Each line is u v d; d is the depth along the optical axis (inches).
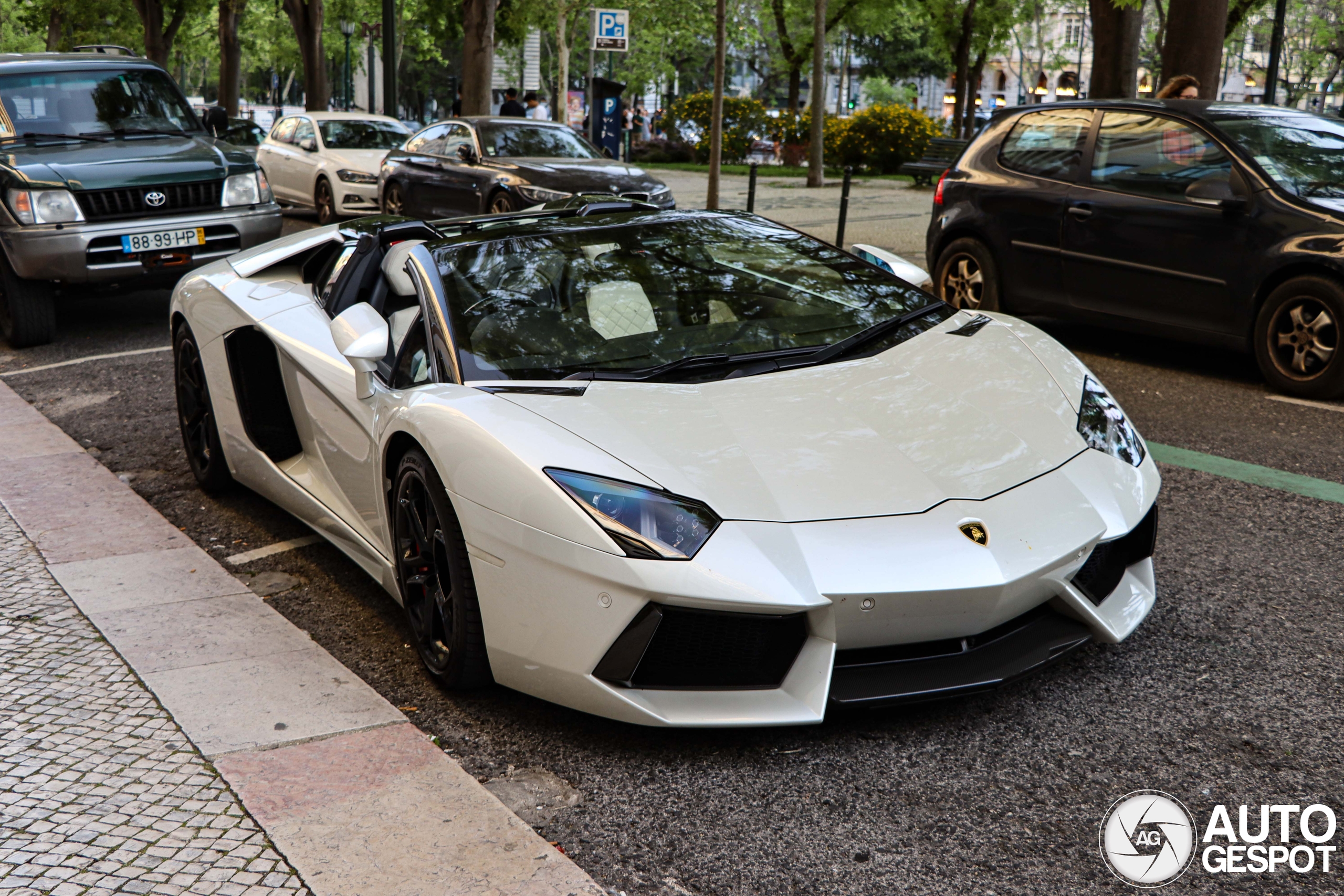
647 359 126.6
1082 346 295.6
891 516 102.2
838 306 142.6
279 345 160.9
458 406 114.8
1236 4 807.7
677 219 158.2
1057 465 113.3
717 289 141.1
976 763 102.0
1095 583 114.0
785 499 102.6
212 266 197.2
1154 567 148.2
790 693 100.6
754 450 108.2
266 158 672.4
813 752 104.7
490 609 108.7
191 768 103.2
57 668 126.3
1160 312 266.2
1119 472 116.6
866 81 2721.5
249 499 194.1
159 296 412.2
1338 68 1572.3
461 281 135.6
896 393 121.3
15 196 305.0
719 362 127.2
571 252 144.0
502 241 144.6
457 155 519.8
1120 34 574.2
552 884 84.6
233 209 331.3
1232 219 248.2
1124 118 277.6
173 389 268.8
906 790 98.1
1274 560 150.3
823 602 97.1
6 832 93.7
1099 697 113.6
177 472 209.0
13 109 343.9
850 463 107.6
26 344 323.9
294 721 111.7
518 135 523.5
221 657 128.0
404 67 2603.3
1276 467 192.7
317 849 89.8
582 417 111.8
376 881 85.4
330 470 152.6
